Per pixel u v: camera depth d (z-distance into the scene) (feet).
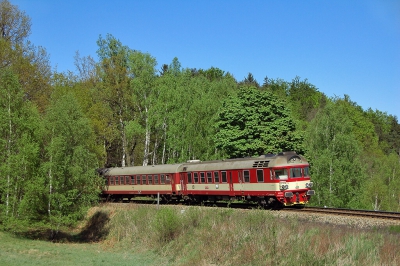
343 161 155.33
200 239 81.20
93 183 112.78
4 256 72.54
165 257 81.00
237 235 75.46
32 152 99.35
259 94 147.95
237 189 108.58
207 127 167.63
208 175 116.98
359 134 316.81
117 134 168.14
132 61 173.68
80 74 205.77
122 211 116.26
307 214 86.33
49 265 69.82
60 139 101.35
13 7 163.12
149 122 164.86
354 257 59.11
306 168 102.37
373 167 243.40
